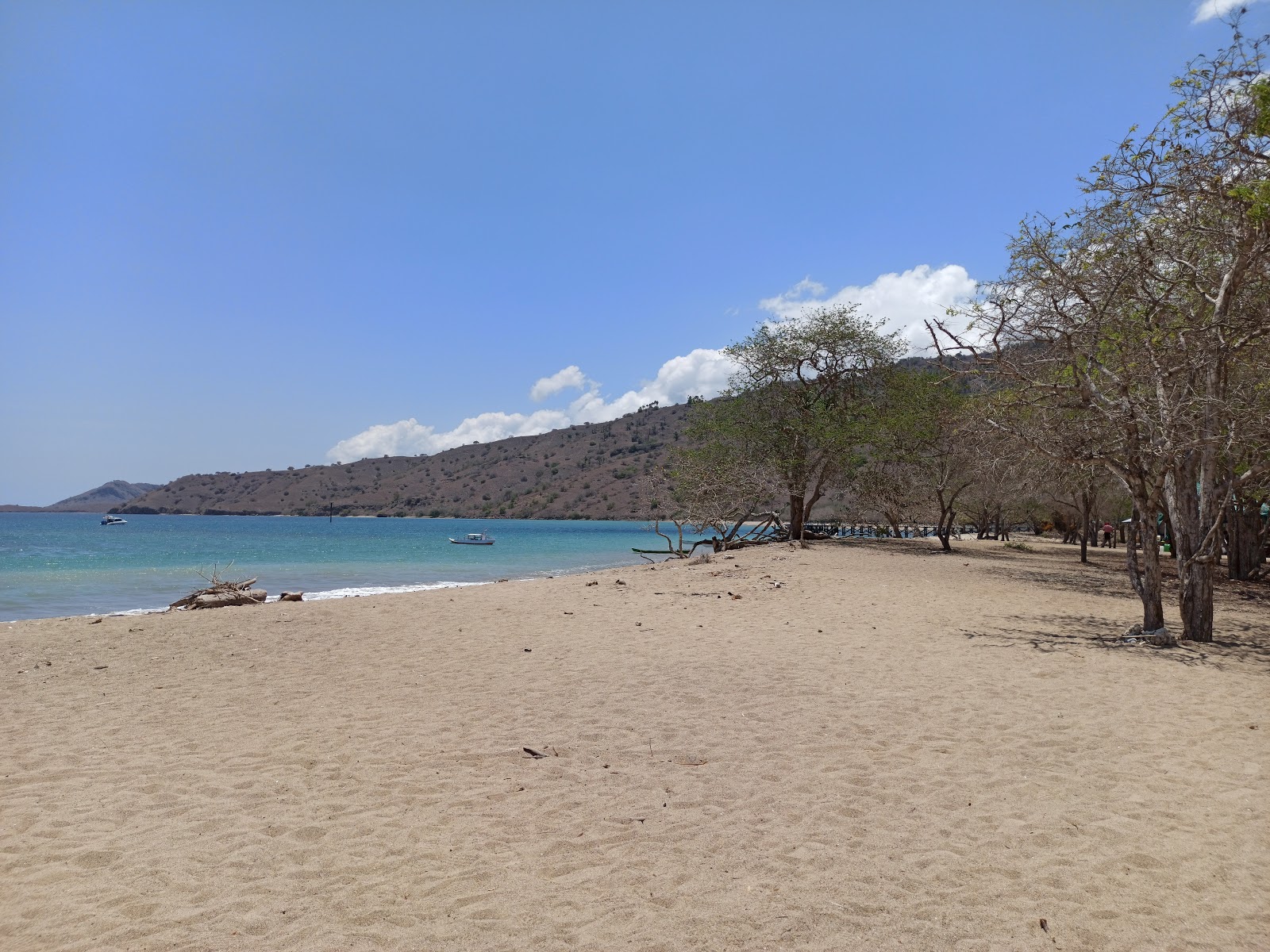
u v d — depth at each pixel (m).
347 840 4.16
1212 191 9.84
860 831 4.27
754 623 11.90
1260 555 20.80
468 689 7.63
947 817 4.47
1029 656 9.26
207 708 6.98
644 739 5.97
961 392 24.62
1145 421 10.02
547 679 8.05
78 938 3.18
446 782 5.04
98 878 3.72
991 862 3.90
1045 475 13.76
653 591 16.17
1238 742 5.91
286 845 4.09
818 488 30.77
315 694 7.48
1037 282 10.79
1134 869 3.84
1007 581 18.48
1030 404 11.10
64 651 9.85
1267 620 12.84
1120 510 35.19
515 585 18.52
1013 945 3.16
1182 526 10.45
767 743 5.84
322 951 3.09
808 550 26.94
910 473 29.42
